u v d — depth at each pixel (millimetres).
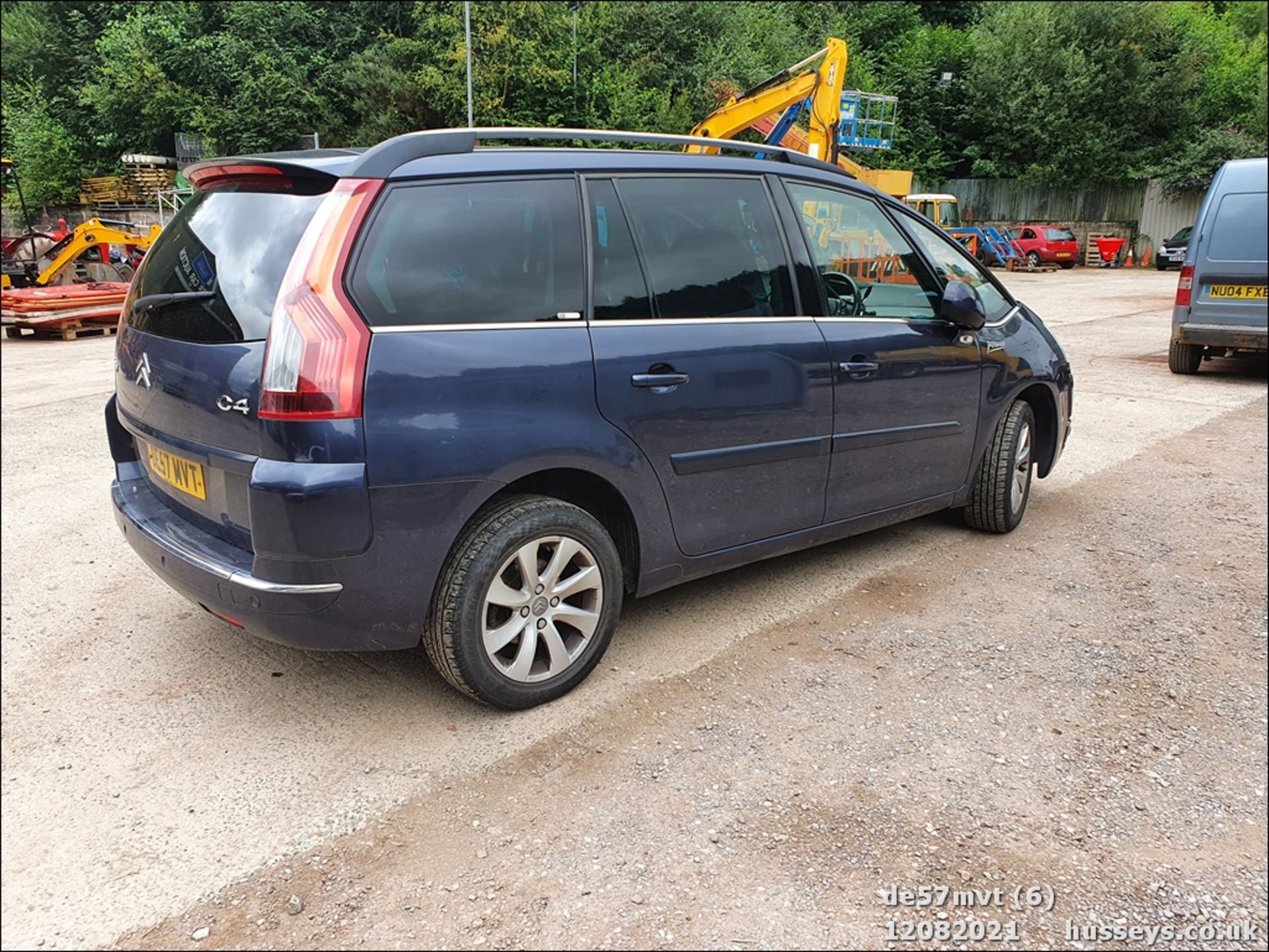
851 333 3682
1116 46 32312
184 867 2238
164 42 31062
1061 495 5473
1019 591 4031
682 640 3498
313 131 31469
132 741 2768
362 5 32688
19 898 2125
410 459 2531
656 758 2717
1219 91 33062
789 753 2756
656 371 3041
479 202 2795
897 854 2334
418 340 2574
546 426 2773
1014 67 33594
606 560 3035
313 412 2416
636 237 3109
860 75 34656
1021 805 2541
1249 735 2922
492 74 28953
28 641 3412
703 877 2229
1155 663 3387
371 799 2506
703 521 3318
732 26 33438
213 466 2656
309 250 2510
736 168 3473
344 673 3213
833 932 2068
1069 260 29938
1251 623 3740
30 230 18984
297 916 2086
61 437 6844
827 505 3746
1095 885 2246
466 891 2166
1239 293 8781
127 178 32500
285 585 2490
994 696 3121
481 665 2789
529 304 2816
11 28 34344
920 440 4047
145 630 3523
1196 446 6660
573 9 32125
